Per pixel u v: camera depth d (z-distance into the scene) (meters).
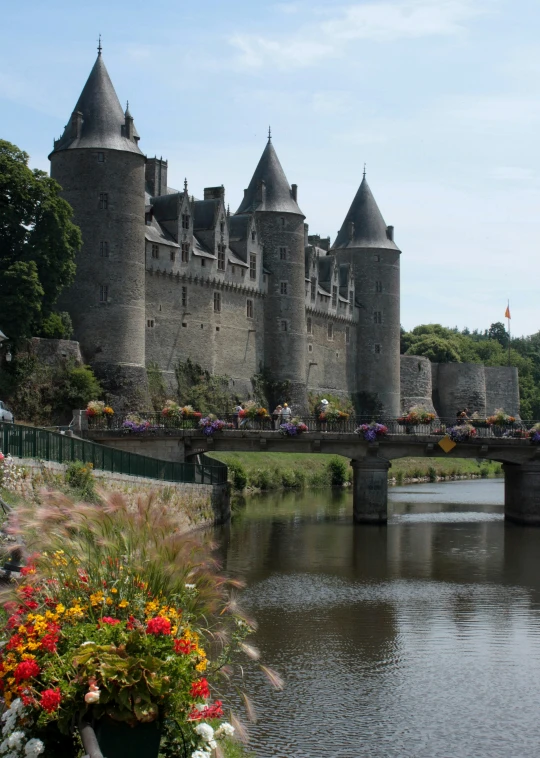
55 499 12.88
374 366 114.81
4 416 46.22
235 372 91.81
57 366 68.31
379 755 17.33
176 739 11.50
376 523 51.03
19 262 62.16
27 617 11.59
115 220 74.25
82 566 12.38
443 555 39.84
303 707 19.64
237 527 48.84
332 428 52.66
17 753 10.91
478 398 132.62
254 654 14.46
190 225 86.06
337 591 31.58
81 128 75.00
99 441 49.84
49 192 64.75
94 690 10.79
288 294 97.44
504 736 18.34
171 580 12.69
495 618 27.77
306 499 67.06
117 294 74.19
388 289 115.25
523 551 41.12
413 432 53.38
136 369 75.12
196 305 86.38
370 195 117.06
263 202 97.88
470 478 98.62
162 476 42.44
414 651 23.97
